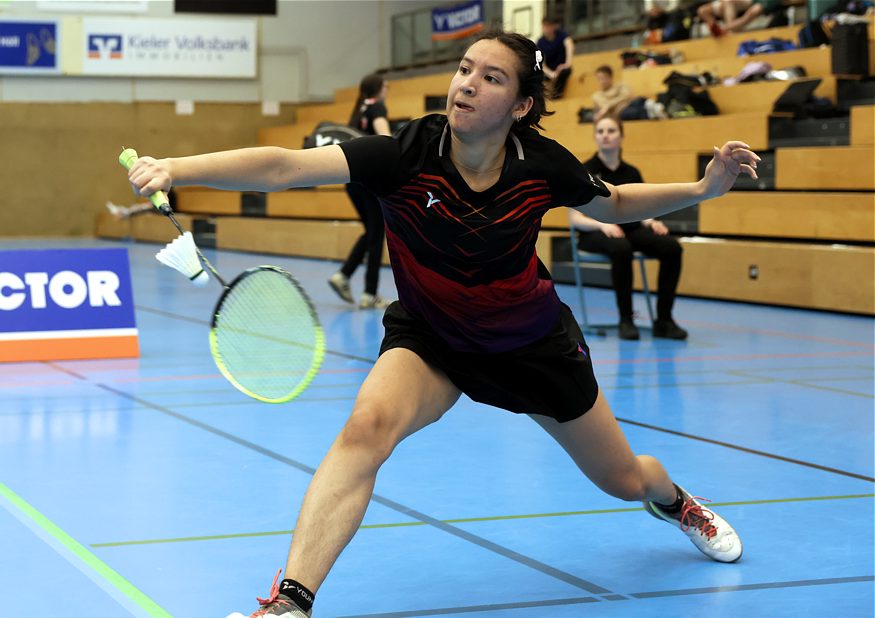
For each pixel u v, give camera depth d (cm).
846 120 1066
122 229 2100
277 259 1669
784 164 1088
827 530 348
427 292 253
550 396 265
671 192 278
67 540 327
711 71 1301
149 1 2138
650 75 1367
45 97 2119
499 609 276
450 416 528
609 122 750
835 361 718
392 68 2189
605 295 1144
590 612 275
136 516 353
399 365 249
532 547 329
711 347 778
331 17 2244
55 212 2156
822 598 286
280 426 503
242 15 2181
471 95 240
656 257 816
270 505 368
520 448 460
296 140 2075
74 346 709
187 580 293
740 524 355
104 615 266
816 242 1065
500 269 251
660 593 290
